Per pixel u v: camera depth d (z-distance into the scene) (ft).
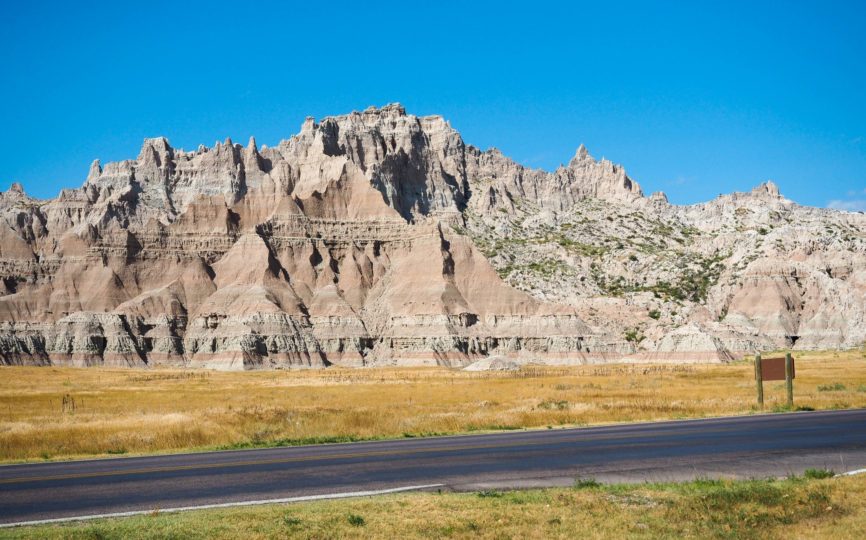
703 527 66.90
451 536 64.54
